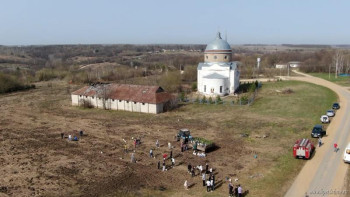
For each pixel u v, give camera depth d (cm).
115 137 5209
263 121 5984
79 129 5719
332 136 5041
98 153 4444
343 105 7144
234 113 6694
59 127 5869
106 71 14450
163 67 16438
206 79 8781
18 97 9381
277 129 5466
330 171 3731
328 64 14775
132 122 6178
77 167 3916
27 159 4178
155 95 7062
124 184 3450
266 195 3200
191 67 13088
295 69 15738
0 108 7719
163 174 3744
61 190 3281
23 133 5462
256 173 3744
